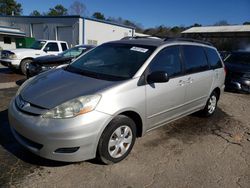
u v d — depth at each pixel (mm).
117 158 3461
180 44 4594
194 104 4988
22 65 11117
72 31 23484
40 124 2939
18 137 3297
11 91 7207
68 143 2930
